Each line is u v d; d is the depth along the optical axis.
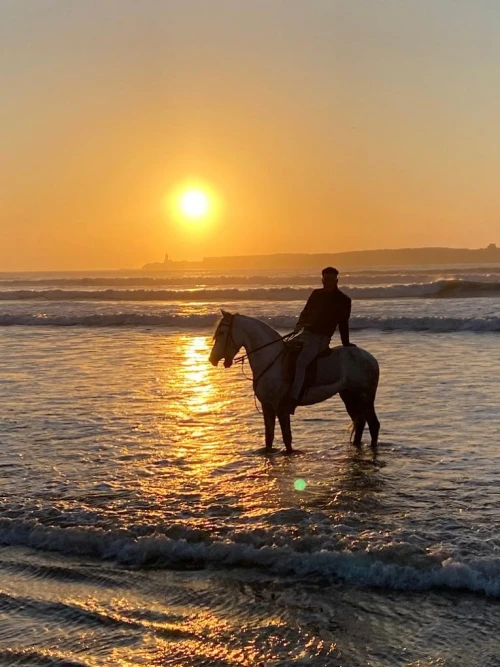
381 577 5.88
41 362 19.27
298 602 5.62
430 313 30.94
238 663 4.85
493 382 14.67
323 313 9.84
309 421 12.04
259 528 6.80
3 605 5.75
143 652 5.02
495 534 6.61
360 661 4.81
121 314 31.55
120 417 12.38
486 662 4.74
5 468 9.30
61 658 4.96
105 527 7.05
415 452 9.77
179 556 6.52
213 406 13.27
